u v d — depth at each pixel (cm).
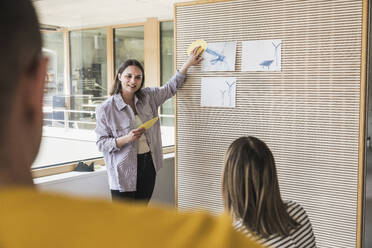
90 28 397
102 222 23
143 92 339
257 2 287
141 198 340
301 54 273
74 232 23
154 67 467
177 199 337
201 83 317
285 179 287
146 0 410
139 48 449
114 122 324
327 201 273
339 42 260
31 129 29
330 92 266
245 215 150
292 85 279
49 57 30
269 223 150
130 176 324
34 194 25
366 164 261
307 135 276
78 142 379
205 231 23
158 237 23
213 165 318
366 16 250
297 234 155
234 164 154
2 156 28
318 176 274
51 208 24
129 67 327
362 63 253
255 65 292
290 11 275
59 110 361
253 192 150
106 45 415
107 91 416
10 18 26
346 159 264
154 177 346
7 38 26
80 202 25
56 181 327
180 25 324
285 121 283
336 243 271
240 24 296
